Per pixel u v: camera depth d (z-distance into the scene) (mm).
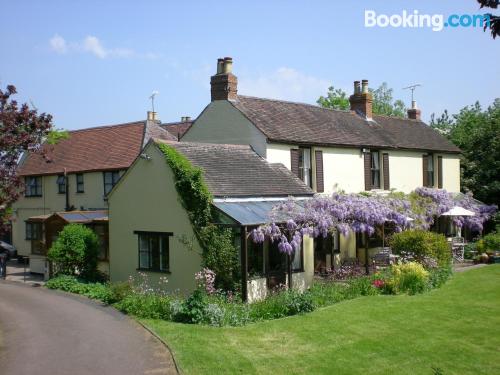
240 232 18031
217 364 11352
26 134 14484
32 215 34469
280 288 18562
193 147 21172
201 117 25016
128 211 21203
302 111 27484
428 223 28266
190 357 11711
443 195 30609
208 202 18359
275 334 13734
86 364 11594
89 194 31250
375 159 29031
